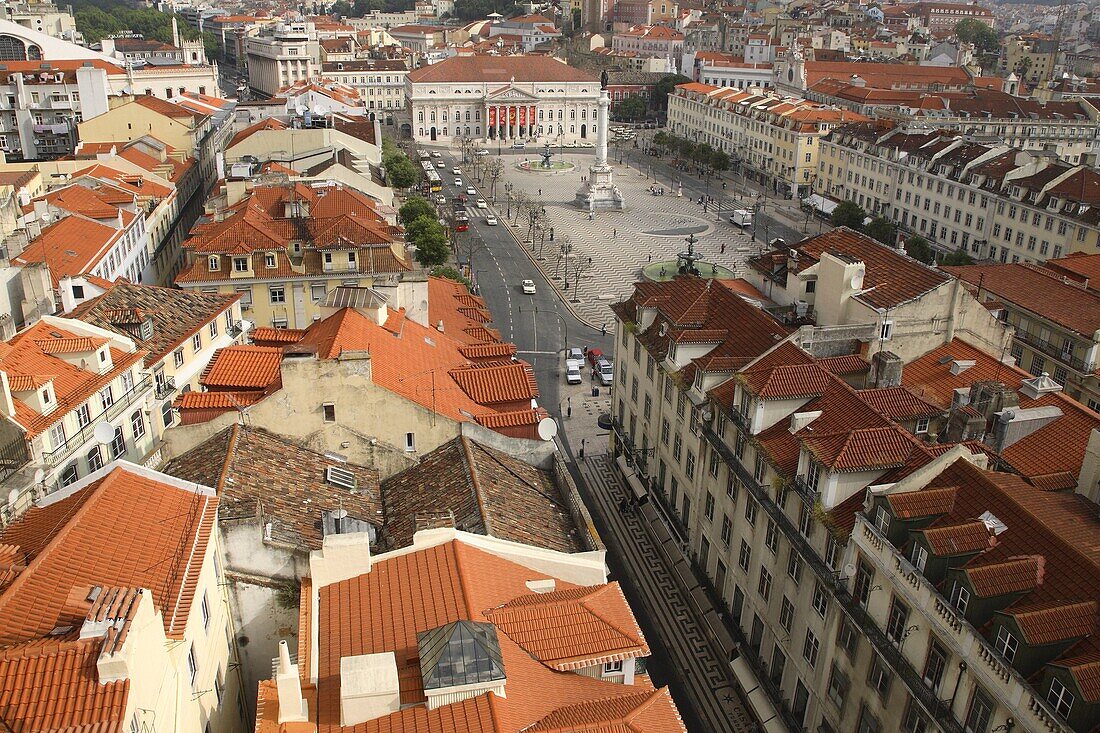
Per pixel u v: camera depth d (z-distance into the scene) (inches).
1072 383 3560.5
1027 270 4097.0
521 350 5585.6
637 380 3690.9
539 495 2320.4
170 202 5565.9
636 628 1720.0
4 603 1344.7
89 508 1615.4
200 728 1574.8
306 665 1596.9
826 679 2209.6
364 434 2358.5
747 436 2588.6
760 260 3737.7
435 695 1445.6
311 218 4266.7
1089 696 1475.1
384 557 1857.8
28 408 2405.3
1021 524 1859.0
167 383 3036.4
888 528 1990.7
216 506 1817.2
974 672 1683.1
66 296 3282.5
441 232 6348.4
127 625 1270.9
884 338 2876.5
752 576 2628.0
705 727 2561.5
